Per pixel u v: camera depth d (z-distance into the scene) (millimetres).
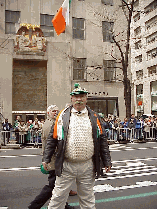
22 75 23266
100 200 4645
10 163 8555
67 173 3053
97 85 23875
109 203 4480
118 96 24266
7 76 21875
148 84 32188
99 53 24734
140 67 34438
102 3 25641
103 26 25406
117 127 14922
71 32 24141
